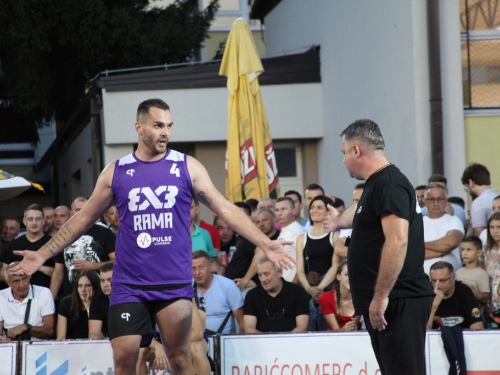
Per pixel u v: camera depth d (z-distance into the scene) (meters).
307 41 26.14
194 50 31.47
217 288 12.48
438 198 13.20
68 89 31.31
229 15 35.19
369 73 20.39
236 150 16.61
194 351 10.12
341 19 22.41
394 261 7.45
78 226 7.92
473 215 14.18
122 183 7.68
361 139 7.93
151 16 30.67
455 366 10.69
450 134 17.66
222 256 15.41
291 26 28.42
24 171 42.59
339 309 12.27
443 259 13.02
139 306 7.65
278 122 23.89
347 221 8.89
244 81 16.73
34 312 12.70
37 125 34.09
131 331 7.59
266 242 7.83
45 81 29.72
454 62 17.67
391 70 18.94
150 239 7.61
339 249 12.88
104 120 23.06
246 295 12.50
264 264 12.17
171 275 7.66
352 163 8.02
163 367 10.82
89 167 26.77
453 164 17.64
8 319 12.64
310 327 12.73
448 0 17.61
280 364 10.87
